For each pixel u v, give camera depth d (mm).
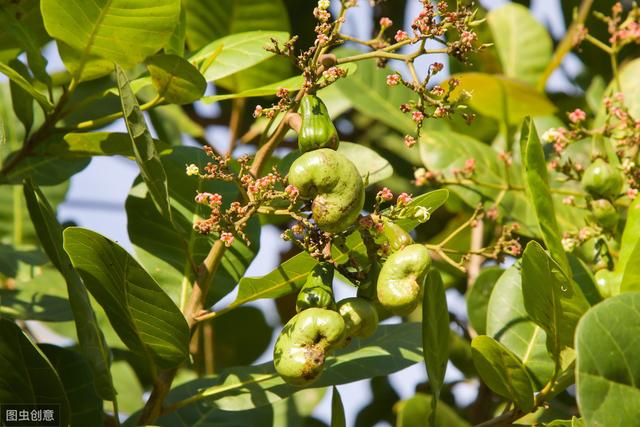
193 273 940
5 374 865
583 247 1090
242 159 838
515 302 968
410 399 1046
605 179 973
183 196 977
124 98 853
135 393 1137
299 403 1078
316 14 852
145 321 865
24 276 1080
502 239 967
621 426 792
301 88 849
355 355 959
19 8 980
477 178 1133
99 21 907
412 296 812
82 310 886
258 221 974
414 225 896
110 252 840
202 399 913
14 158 1032
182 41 980
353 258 836
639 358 802
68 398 906
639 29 1092
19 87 974
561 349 927
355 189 806
